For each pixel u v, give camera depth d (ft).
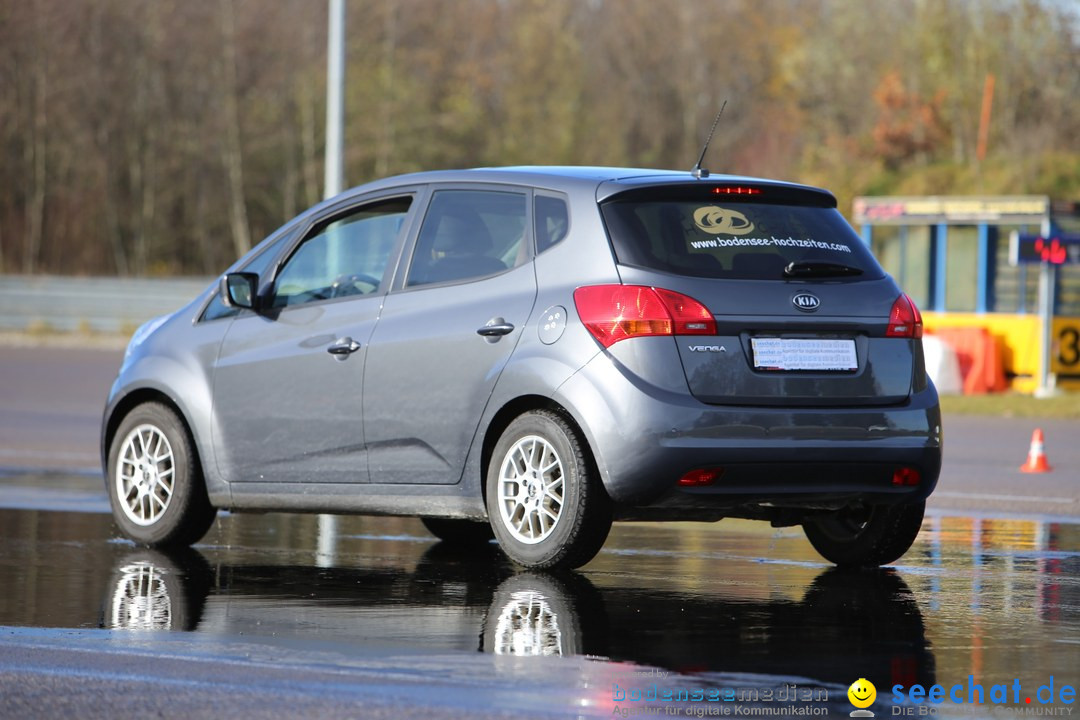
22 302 376.48
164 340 97.45
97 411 199.00
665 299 78.33
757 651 63.77
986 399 231.91
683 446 77.25
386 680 57.72
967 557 93.40
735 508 82.58
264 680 57.67
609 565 88.84
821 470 80.28
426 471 85.20
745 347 79.20
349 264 90.84
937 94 536.42
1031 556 93.91
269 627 68.74
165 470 95.66
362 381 87.51
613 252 79.92
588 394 78.28
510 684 57.21
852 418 80.64
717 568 87.86
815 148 575.79
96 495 121.80
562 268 81.30
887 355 82.64
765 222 82.89
